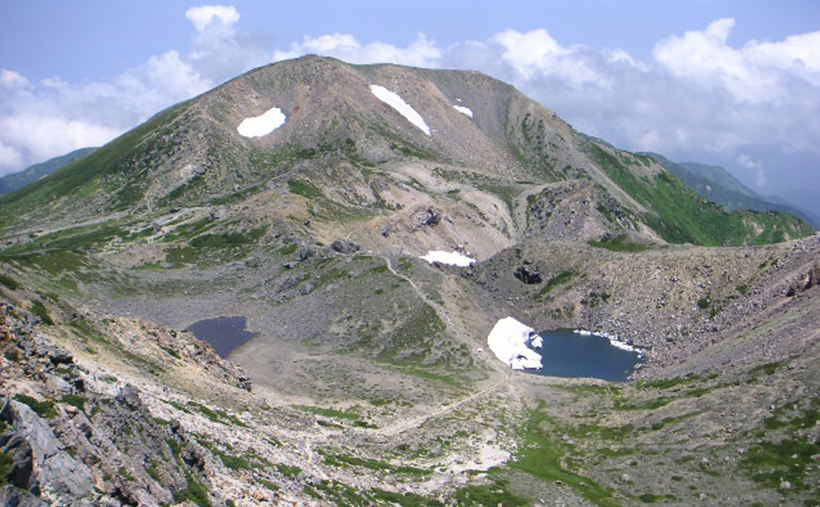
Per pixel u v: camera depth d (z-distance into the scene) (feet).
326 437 272.10
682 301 640.17
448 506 219.00
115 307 634.43
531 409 406.00
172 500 121.29
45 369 142.41
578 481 283.18
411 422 348.79
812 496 249.14
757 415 319.27
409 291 612.70
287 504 155.22
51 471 96.53
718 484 270.46
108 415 130.00
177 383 248.11
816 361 344.28
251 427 225.35
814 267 486.38
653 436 330.75
